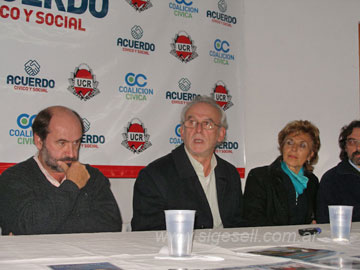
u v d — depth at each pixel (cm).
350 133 326
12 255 97
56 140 215
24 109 241
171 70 285
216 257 96
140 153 272
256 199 273
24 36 243
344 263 92
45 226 180
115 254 101
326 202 302
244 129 309
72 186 189
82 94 257
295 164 306
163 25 283
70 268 82
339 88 346
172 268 83
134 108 271
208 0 301
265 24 327
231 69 308
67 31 254
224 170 232
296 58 335
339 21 351
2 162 234
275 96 325
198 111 231
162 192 212
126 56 270
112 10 267
